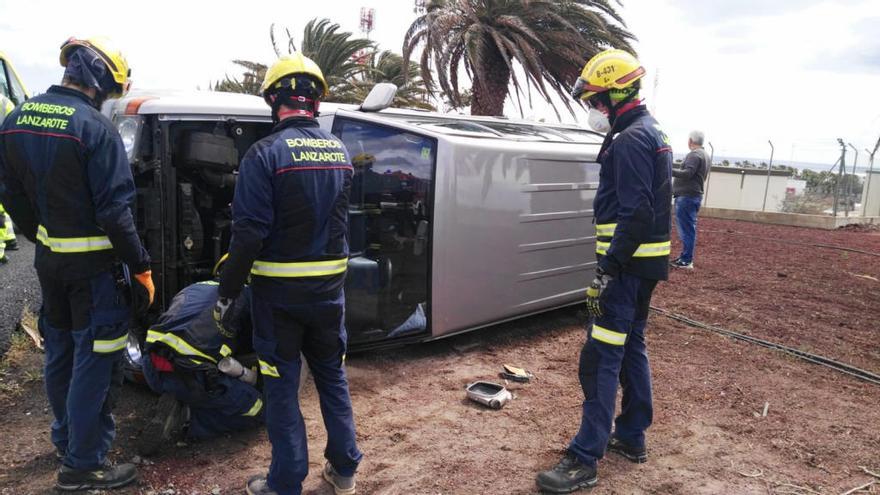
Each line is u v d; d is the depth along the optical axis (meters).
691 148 7.87
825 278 7.79
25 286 5.73
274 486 2.69
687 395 4.13
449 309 4.46
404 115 4.65
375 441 3.43
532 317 5.77
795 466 3.29
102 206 2.57
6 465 3.03
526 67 10.59
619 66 2.95
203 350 3.13
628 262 2.89
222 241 4.02
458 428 3.61
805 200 16.92
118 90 2.83
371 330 4.33
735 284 7.32
